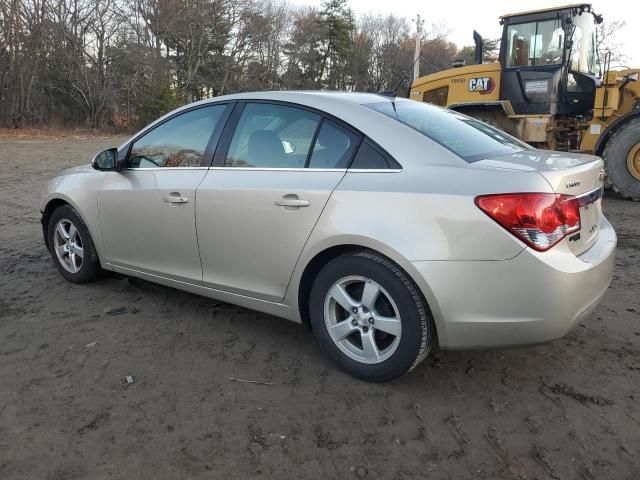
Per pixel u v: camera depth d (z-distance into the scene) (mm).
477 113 11156
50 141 27297
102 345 3656
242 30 50688
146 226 4090
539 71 10219
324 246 3139
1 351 3557
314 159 3326
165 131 4152
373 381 3154
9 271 5203
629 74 9133
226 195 3566
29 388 3119
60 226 4824
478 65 11070
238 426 2787
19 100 35688
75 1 38094
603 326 3975
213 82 49906
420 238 2832
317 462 2525
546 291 2689
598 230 3320
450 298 2789
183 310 4258
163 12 44281
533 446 2637
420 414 2893
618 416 2875
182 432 2734
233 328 3941
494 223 2701
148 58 42562
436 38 41250
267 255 3428
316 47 57438
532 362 3443
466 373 3311
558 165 3012
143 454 2568
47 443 2639
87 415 2867
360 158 3158
